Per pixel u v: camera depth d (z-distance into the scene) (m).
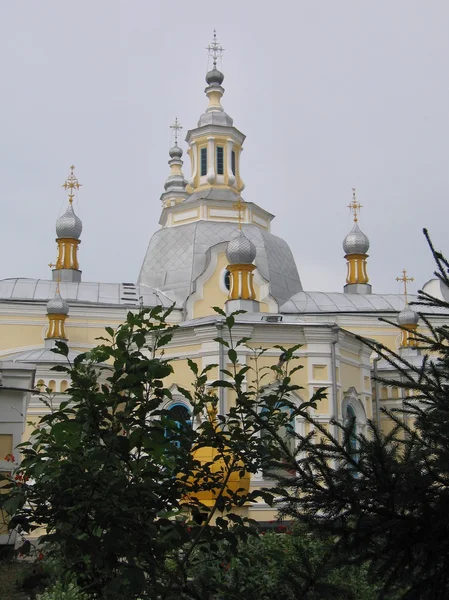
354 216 50.91
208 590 8.09
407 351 43.31
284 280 46.38
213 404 9.24
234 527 8.60
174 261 45.69
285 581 7.29
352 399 35.88
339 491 6.84
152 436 8.25
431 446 6.85
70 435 8.17
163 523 8.23
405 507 6.61
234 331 33.22
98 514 7.71
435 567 6.50
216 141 50.09
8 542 14.26
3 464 19.11
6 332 41.88
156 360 8.55
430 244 7.69
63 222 46.66
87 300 43.69
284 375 10.23
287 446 7.77
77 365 8.67
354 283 49.84
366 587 9.73
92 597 8.80
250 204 48.41
